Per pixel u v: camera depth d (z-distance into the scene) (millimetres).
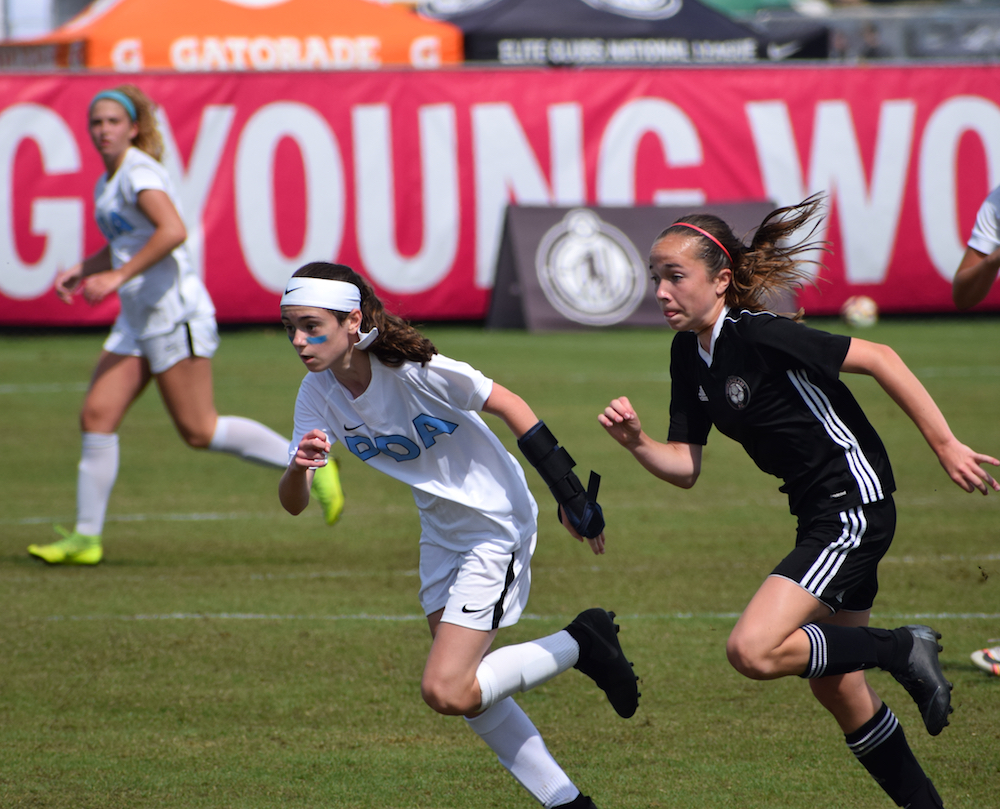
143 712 16203
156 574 23578
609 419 12727
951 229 66188
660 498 30516
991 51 91062
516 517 12445
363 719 16016
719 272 12234
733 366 12219
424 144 62625
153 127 24516
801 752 14727
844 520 11852
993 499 29797
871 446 12188
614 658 12734
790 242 63906
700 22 77312
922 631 12359
